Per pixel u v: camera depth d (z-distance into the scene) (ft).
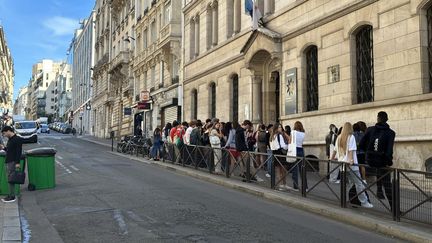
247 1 67.15
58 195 36.86
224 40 79.82
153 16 130.00
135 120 146.10
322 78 52.03
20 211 30.63
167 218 27.94
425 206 24.67
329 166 32.60
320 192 33.40
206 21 88.48
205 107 88.07
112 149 101.86
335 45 50.06
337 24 49.80
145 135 125.29
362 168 29.35
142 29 143.84
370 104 43.98
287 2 60.34
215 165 50.65
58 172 53.72
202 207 31.68
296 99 57.11
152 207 31.35
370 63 45.80
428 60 38.96
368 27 46.19
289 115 57.93
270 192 37.60
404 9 40.70
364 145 29.96
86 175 50.57
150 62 132.05
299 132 38.63
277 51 60.95
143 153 79.77
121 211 29.94
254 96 68.08
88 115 258.78
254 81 68.28
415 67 39.34
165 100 114.21
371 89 45.44
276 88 66.33
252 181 42.88
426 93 38.11
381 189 27.84
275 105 66.23
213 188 42.45
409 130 39.55
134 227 25.58
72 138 181.57
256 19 65.26
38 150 40.22
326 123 50.83
